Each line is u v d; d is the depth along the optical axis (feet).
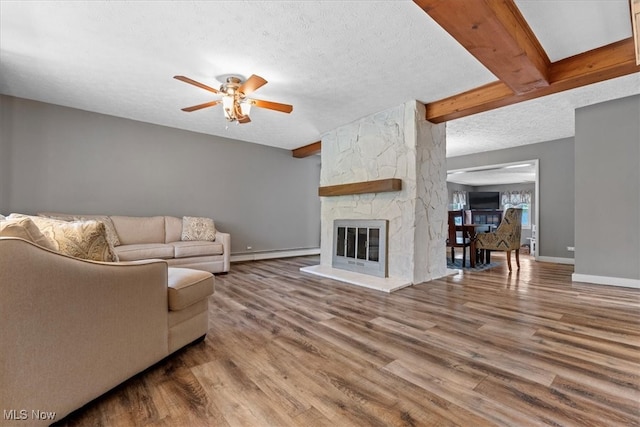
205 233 14.44
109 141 13.39
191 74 9.49
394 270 12.22
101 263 4.20
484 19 5.93
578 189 12.28
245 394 4.47
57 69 9.22
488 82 10.09
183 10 6.54
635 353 5.75
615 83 10.13
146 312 4.86
